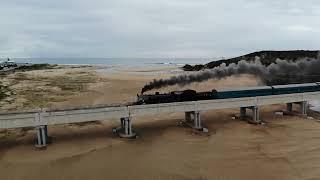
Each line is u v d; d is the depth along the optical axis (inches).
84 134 1863.9
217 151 1631.4
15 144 1692.9
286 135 1898.4
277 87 2429.9
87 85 3747.5
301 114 2354.8
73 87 3550.7
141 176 1337.4
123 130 1879.9
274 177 1337.4
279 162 1491.1
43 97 2869.1
